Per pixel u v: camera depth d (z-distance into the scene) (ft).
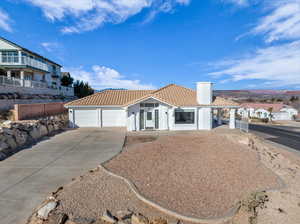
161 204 18.97
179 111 64.59
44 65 114.93
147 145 41.29
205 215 17.69
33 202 19.61
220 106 65.62
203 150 37.91
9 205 19.03
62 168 28.96
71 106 67.21
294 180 27.73
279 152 43.78
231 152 37.29
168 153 35.47
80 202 18.92
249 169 30.14
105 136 53.26
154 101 62.64
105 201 19.26
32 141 45.96
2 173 27.09
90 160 32.45
